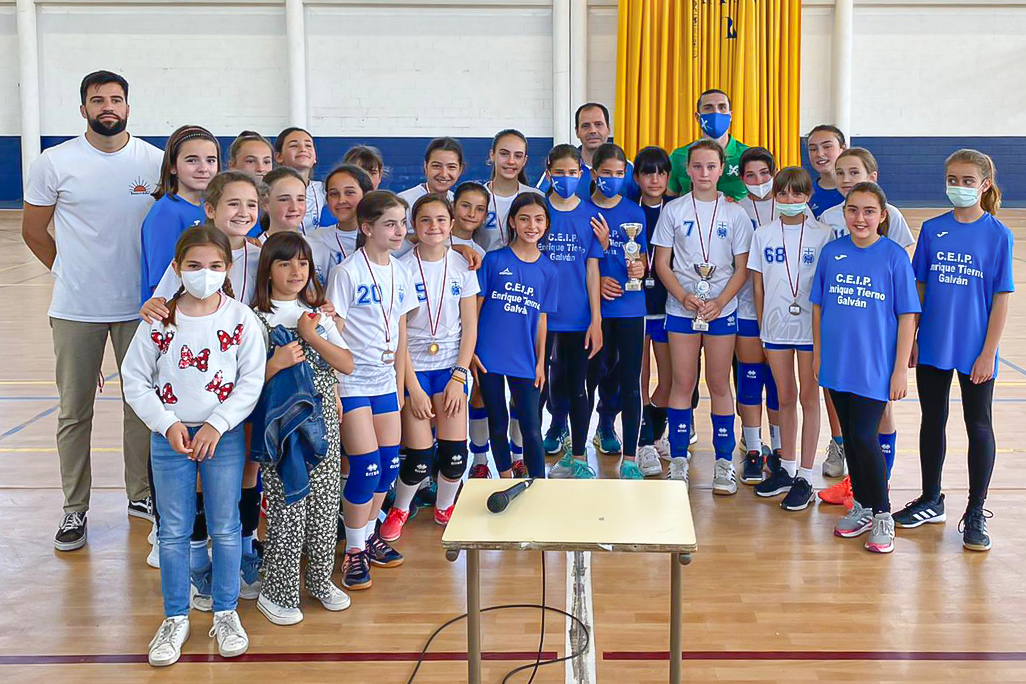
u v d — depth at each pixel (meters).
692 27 11.87
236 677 2.72
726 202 4.19
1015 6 12.64
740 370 4.30
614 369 4.66
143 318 2.84
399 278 3.41
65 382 3.60
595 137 4.59
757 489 4.16
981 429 3.58
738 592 3.23
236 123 12.73
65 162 3.52
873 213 3.55
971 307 3.51
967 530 3.58
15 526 3.82
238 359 2.86
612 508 2.40
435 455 4.16
